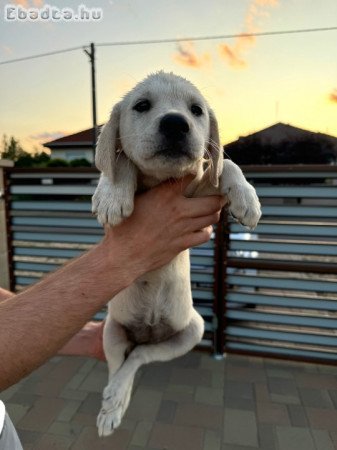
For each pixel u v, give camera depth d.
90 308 0.24
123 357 0.41
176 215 0.27
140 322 0.40
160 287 0.37
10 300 0.23
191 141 0.28
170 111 0.28
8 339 0.21
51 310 0.23
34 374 0.73
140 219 0.27
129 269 0.26
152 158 0.28
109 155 0.30
